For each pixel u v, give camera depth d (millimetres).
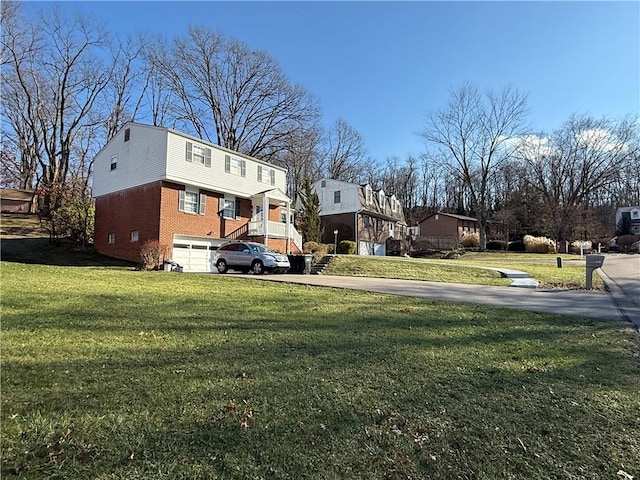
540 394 3396
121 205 21250
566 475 2213
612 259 24859
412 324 6246
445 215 46906
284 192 26406
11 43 28438
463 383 3631
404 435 2623
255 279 13242
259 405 3023
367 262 20641
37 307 6465
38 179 32531
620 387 3602
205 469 2154
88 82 31875
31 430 2506
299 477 2123
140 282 10977
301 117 37250
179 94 33781
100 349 4387
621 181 47812
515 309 7922
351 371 3877
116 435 2482
